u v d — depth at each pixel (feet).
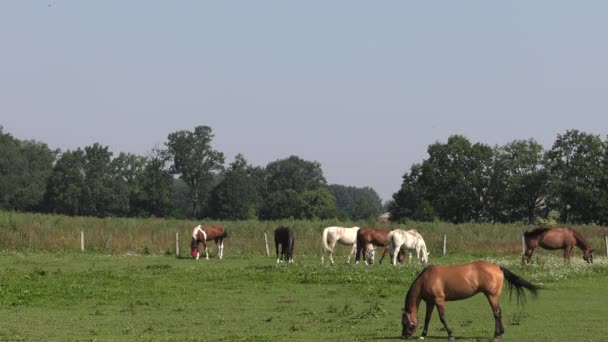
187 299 82.64
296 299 83.46
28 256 140.87
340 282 96.68
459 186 342.23
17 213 195.31
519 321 67.72
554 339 57.98
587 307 77.10
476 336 60.03
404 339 58.44
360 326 65.57
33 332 62.13
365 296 86.02
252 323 67.41
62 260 133.90
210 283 95.55
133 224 190.80
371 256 127.44
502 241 181.06
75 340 57.62
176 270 109.09
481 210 347.77
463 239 181.68
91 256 144.56
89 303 79.20
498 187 344.28
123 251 156.25
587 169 316.81
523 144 345.51
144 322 67.97
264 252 163.22
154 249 159.12
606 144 323.98
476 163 344.08
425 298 58.54
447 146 345.31
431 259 148.36
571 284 97.76
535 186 339.57
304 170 483.51
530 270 112.06
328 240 128.77
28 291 84.12
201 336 60.03
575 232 127.34
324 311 74.59
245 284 94.84
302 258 149.69
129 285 91.61
